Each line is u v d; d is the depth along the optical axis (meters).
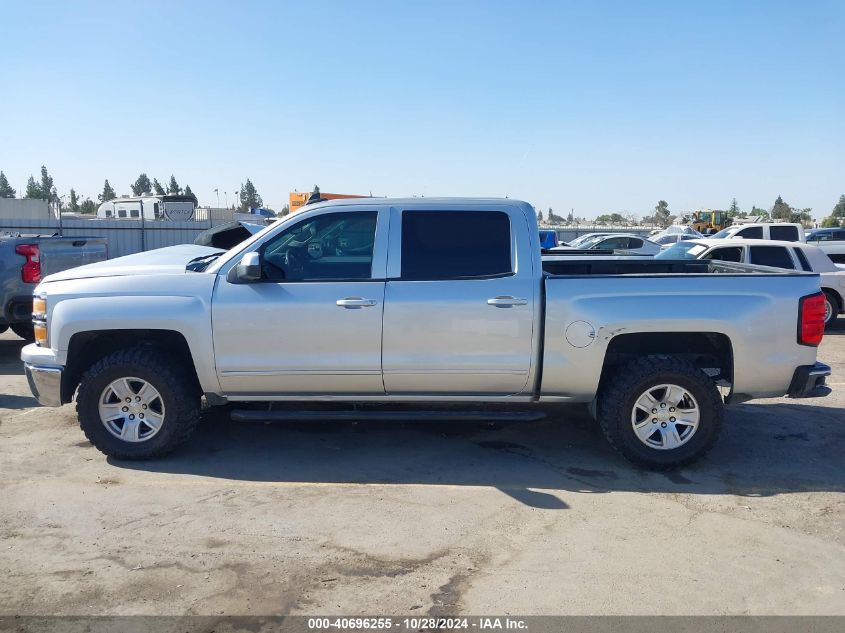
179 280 5.32
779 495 4.90
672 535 4.27
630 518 4.51
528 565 3.90
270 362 5.26
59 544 4.12
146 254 6.45
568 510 4.63
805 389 5.25
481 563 3.92
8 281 9.16
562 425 6.48
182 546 4.11
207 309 5.22
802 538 4.24
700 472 5.33
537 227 5.35
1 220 21.73
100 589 3.63
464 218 5.36
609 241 25.16
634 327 5.14
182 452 5.71
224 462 5.50
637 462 5.29
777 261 11.91
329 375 5.28
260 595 3.58
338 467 5.41
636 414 5.29
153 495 4.84
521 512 4.60
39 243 9.46
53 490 4.92
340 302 5.18
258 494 4.88
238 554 4.01
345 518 4.50
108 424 5.43
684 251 12.38
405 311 5.18
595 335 5.15
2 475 5.20
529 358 5.23
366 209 5.37
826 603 3.53
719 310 5.13
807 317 5.19
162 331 5.46
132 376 5.32
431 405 6.41
